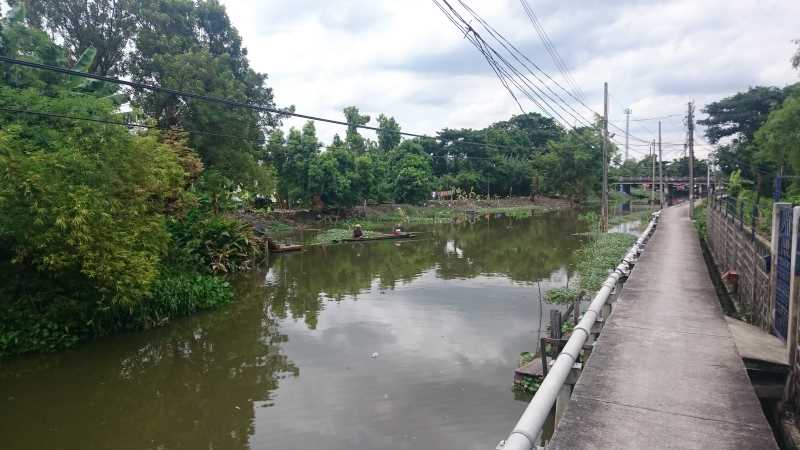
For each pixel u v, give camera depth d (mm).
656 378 5066
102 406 9078
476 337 12312
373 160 52312
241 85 23625
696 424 4102
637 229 36188
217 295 15844
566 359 4438
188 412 8797
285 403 9008
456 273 20984
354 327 13406
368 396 9180
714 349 5941
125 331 13086
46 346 11555
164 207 16391
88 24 21000
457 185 64625
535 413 3436
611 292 7875
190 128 21766
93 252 10773
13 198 10070
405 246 29562
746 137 36625
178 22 23906
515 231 37688
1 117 11273
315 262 23984
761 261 8742
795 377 5641
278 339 12547
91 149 11516
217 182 22703
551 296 15930
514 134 74000
